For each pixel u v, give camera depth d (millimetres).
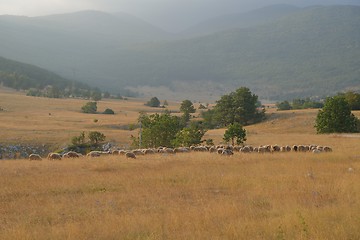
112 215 14445
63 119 120938
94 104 159000
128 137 82750
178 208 15367
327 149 41406
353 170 24922
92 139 76000
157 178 22875
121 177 23172
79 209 15867
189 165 28812
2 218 14617
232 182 21141
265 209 15148
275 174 23891
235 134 57344
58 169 27000
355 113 100062
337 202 15789
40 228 12898
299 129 95562
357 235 11086
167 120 60594
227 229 11977
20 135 82562
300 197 16953
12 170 26359
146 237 11633
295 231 11594
